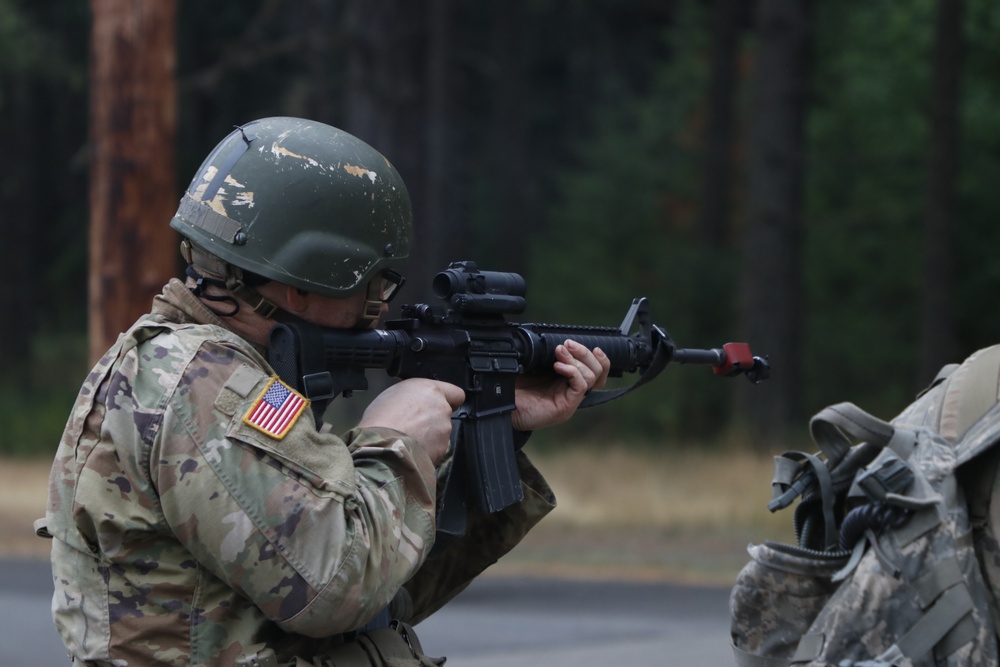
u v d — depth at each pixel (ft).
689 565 64.34
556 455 95.35
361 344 13.91
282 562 11.96
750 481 82.58
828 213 149.69
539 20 197.67
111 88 52.26
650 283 156.66
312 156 13.35
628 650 41.65
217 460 12.06
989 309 141.69
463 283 15.03
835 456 14.89
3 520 78.43
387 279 14.28
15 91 162.09
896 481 13.37
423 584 16.03
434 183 148.56
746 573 15.06
